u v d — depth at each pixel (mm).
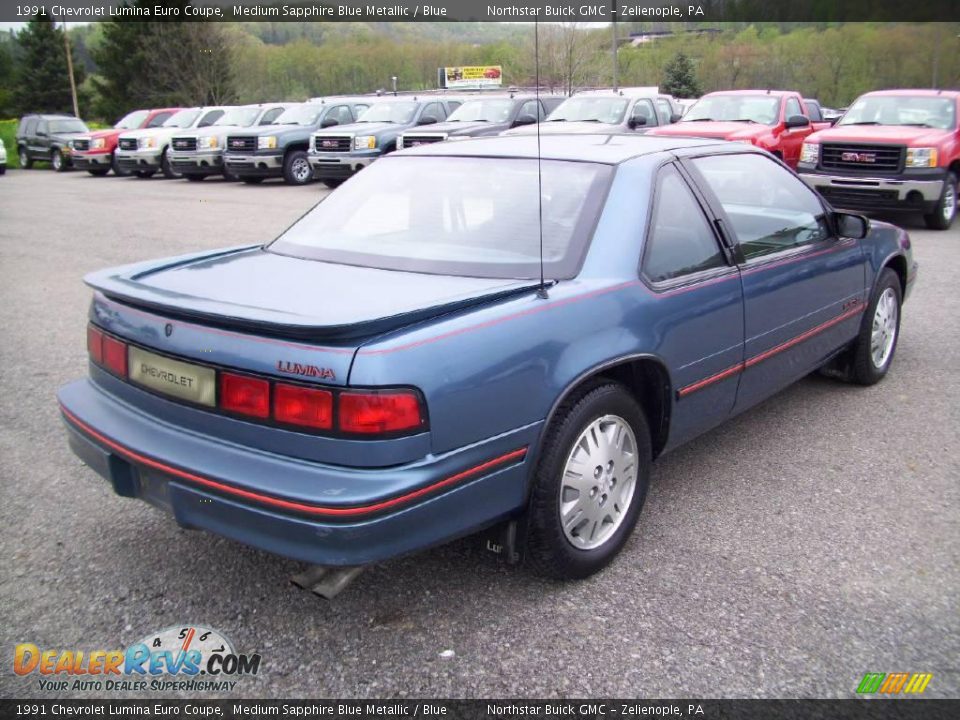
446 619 3020
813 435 4664
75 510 3844
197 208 15492
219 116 23719
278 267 3438
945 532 3594
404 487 2533
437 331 2682
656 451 3652
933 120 12016
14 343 6734
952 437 4602
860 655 2803
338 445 2531
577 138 4160
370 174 4086
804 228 4547
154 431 2902
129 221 13797
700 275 3658
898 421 4844
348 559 2543
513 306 2918
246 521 2633
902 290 5613
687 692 2639
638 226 3416
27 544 3535
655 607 3076
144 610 3080
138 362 2990
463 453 2699
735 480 4117
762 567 3334
